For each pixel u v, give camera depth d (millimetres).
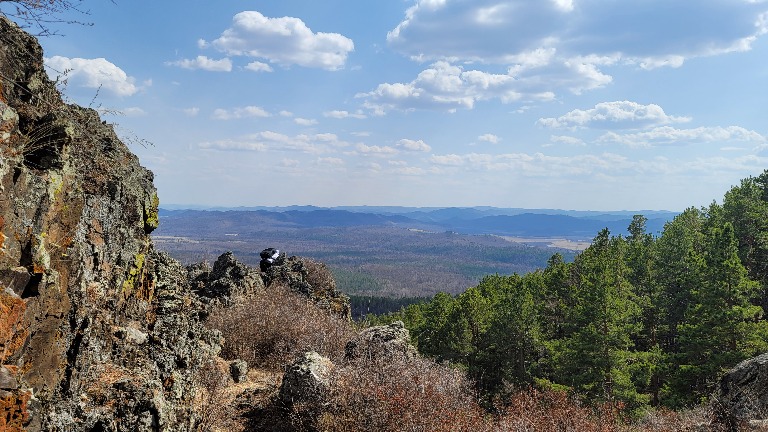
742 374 14555
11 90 4867
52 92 5738
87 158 6465
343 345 14680
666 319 37000
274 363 13211
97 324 5875
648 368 29734
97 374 5742
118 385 5656
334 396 9734
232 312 15133
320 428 9188
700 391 26406
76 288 5301
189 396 7180
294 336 14594
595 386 29297
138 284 7473
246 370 11828
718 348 25641
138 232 7426
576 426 14000
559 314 43469
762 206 33906
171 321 7719
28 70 5211
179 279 9461
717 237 26828
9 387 3682
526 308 36656
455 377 13422
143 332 7066
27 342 4316
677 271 36531
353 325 23344
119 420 5258
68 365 5129
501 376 37844
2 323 3793
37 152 4992
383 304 135000
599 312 30203
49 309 4578
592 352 29984
